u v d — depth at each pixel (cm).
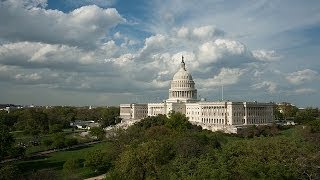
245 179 14462
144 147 16662
